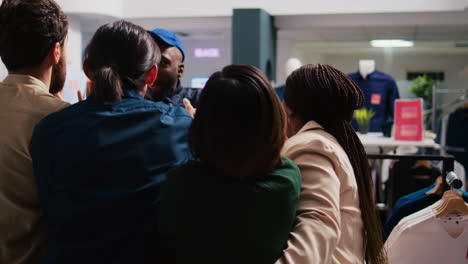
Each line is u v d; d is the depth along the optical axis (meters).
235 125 0.80
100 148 0.92
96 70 1.00
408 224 1.37
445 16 6.59
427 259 1.37
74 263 0.91
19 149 1.05
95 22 7.61
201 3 7.04
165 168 0.96
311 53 11.28
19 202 1.05
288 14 6.95
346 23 7.00
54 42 1.13
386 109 6.05
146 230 0.93
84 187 0.92
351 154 1.13
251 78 0.83
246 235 0.81
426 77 9.48
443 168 1.53
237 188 0.82
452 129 4.82
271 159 0.84
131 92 1.00
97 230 0.91
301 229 0.86
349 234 1.03
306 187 0.93
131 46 1.00
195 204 0.83
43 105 1.10
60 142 0.95
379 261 1.12
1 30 1.10
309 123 1.11
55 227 0.95
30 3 1.10
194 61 9.23
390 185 2.79
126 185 0.92
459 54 11.83
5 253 1.03
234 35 6.69
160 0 7.14
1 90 1.11
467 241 1.34
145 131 0.95
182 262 0.87
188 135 0.87
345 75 1.15
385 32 7.60
